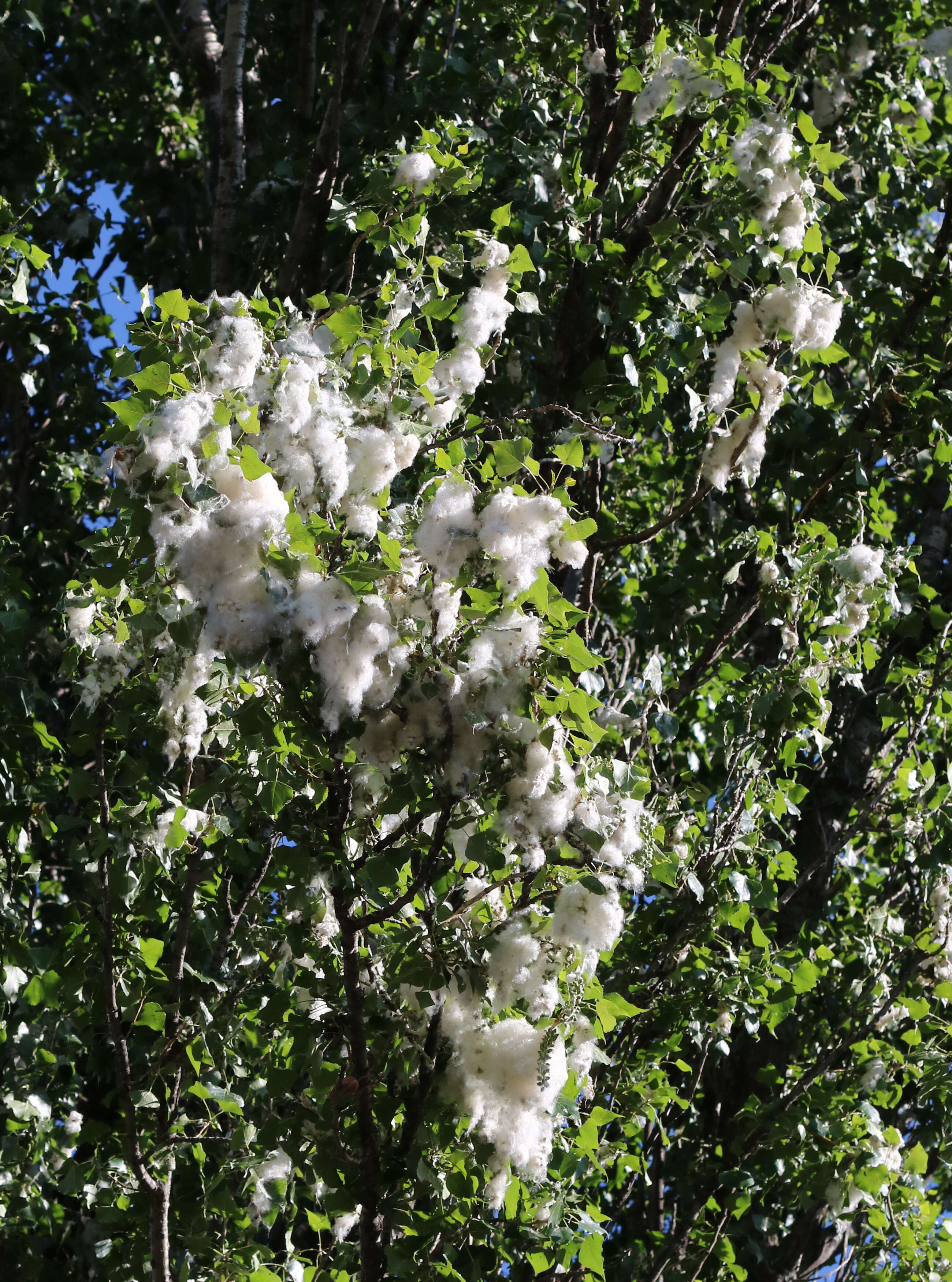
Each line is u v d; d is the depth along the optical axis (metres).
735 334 4.13
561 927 2.76
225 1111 3.54
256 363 2.61
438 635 2.54
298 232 4.65
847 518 5.02
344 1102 3.07
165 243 6.02
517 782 2.62
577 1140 3.21
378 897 2.87
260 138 6.05
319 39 5.83
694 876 3.95
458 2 5.85
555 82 5.08
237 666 2.52
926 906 4.87
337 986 3.08
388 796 2.70
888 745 5.65
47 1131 3.92
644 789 2.87
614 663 5.65
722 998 4.30
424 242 3.85
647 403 4.35
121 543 2.62
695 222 4.22
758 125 4.13
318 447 2.56
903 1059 4.77
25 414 5.52
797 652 4.46
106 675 2.99
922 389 5.08
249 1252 3.39
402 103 4.98
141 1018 3.31
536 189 4.52
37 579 5.10
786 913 5.31
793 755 4.40
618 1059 4.30
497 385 4.64
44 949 3.53
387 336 2.88
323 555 2.57
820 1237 5.16
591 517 4.42
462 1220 3.17
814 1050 5.41
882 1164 4.41
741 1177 4.47
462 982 2.86
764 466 5.10
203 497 2.33
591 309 4.62
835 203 5.75
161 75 7.08
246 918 4.00
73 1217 4.60
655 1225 5.03
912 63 6.11
